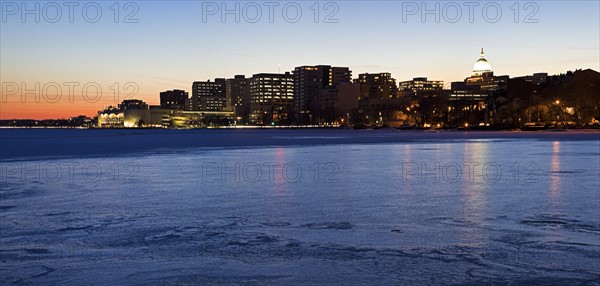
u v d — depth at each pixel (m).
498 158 36.72
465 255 10.48
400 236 12.16
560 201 17.06
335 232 12.63
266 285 8.75
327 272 9.43
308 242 11.64
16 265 9.98
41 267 9.84
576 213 14.92
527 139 76.25
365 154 42.88
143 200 17.97
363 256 10.46
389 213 15.15
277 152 47.28
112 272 9.52
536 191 19.50
